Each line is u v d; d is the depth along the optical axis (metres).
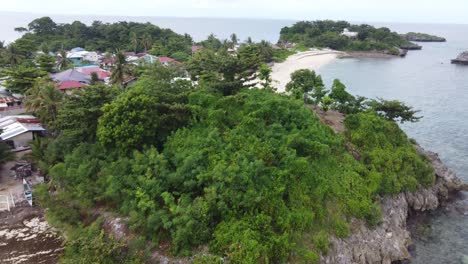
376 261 38.69
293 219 35.41
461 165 63.38
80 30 166.62
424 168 50.84
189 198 35.28
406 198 48.25
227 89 53.03
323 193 40.00
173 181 36.31
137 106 41.16
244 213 34.19
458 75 143.50
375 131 52.69
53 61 94.94
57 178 41.28
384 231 41.59
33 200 43.81
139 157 38.09
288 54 179.50
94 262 28.72
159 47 148.75
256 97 50.12
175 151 40.09
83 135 44.94
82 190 38.12
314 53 192.62
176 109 43.84
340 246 37.09
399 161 48.66
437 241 43.38
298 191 38.16
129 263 30.31
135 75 71.56
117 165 38.38
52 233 38.94
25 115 65.62
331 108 65.69
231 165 36.16
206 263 31.08
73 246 31.77
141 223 34.34
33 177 48.78
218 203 33.88
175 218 32.78
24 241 37.56
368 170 46.09
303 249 34.19
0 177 49.09
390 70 153.12
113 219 36.78
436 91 115.88
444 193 52.59
